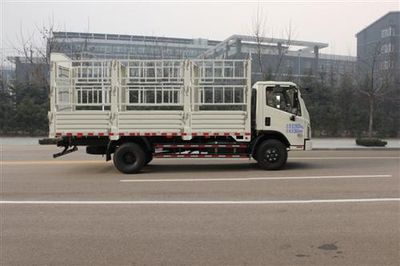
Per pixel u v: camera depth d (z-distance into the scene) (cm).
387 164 1409
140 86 1243
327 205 786
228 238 590
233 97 1227
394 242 570
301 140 1265
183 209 761
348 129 2930
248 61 1219
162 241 579
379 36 4341
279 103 1255
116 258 516
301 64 4634
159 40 4988
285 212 735
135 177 1146
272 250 541
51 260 511
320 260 505
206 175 1167
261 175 1157
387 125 2952
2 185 1028
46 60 3147
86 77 1252
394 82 3147
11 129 2966
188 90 1214
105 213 737
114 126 1218
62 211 755
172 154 1246
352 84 3128
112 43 4788
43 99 3194
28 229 643
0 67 3791
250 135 1225
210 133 1218
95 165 1423
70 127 1229
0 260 512
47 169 1323
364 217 700
